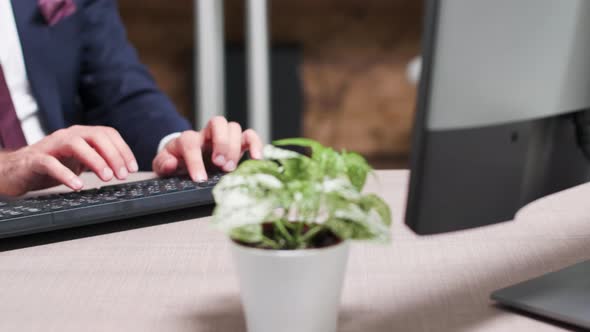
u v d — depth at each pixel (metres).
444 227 0.53
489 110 0.52
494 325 0.54
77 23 1.53
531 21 0.52
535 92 0.54
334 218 0.45
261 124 2.68
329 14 4.01
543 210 0.86
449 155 0.51
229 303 0.59
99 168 0.91
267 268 0.46
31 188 0.97
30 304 0.60
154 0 3.86
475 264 0.68
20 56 1.41
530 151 0.56
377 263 0.68
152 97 1.53
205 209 0.88
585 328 0.52
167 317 0.56
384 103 4.19
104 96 1.55
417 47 4.09
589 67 0.58
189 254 0.72
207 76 2.61
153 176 1.08
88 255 0.72
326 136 4.23
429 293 0.61
